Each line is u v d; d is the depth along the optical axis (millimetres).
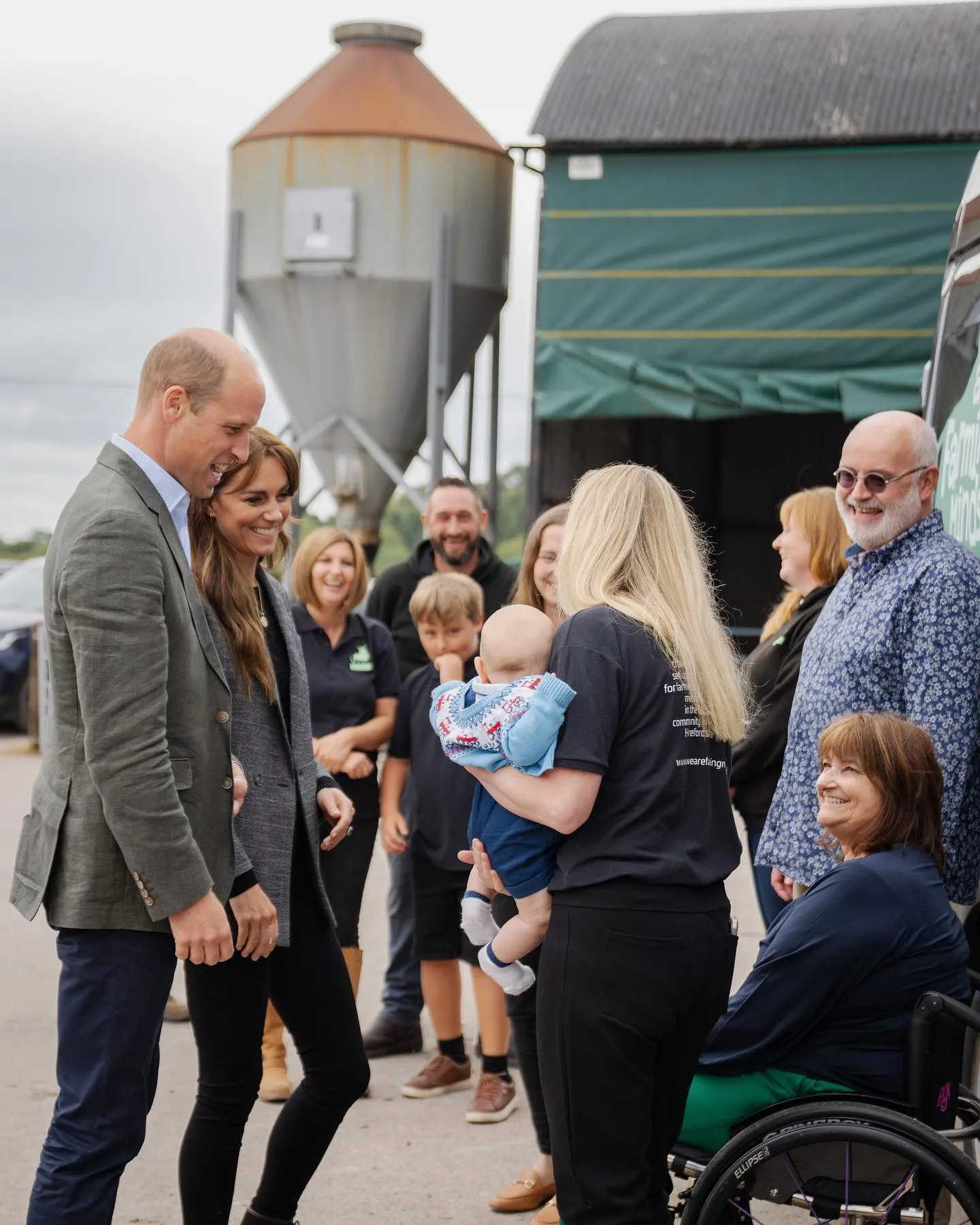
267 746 3031
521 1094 4543
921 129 9844
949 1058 2805
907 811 2914
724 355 10250
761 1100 2887
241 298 12289
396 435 12500
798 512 4402
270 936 2859
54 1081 4547
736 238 10203
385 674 4695
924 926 2846
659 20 11828
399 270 11828
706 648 2637
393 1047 4895
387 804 4570
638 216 10328
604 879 2516
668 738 2566
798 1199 2754
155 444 2729
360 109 11922
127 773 2543
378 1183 3854
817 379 10117
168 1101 4422
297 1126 3105
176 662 2691
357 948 4562
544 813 2508
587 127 10273
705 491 14336
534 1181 3686
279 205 11914
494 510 13023
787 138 10000
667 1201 2773
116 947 2639
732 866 2627
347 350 12094
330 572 4586
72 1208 2598
